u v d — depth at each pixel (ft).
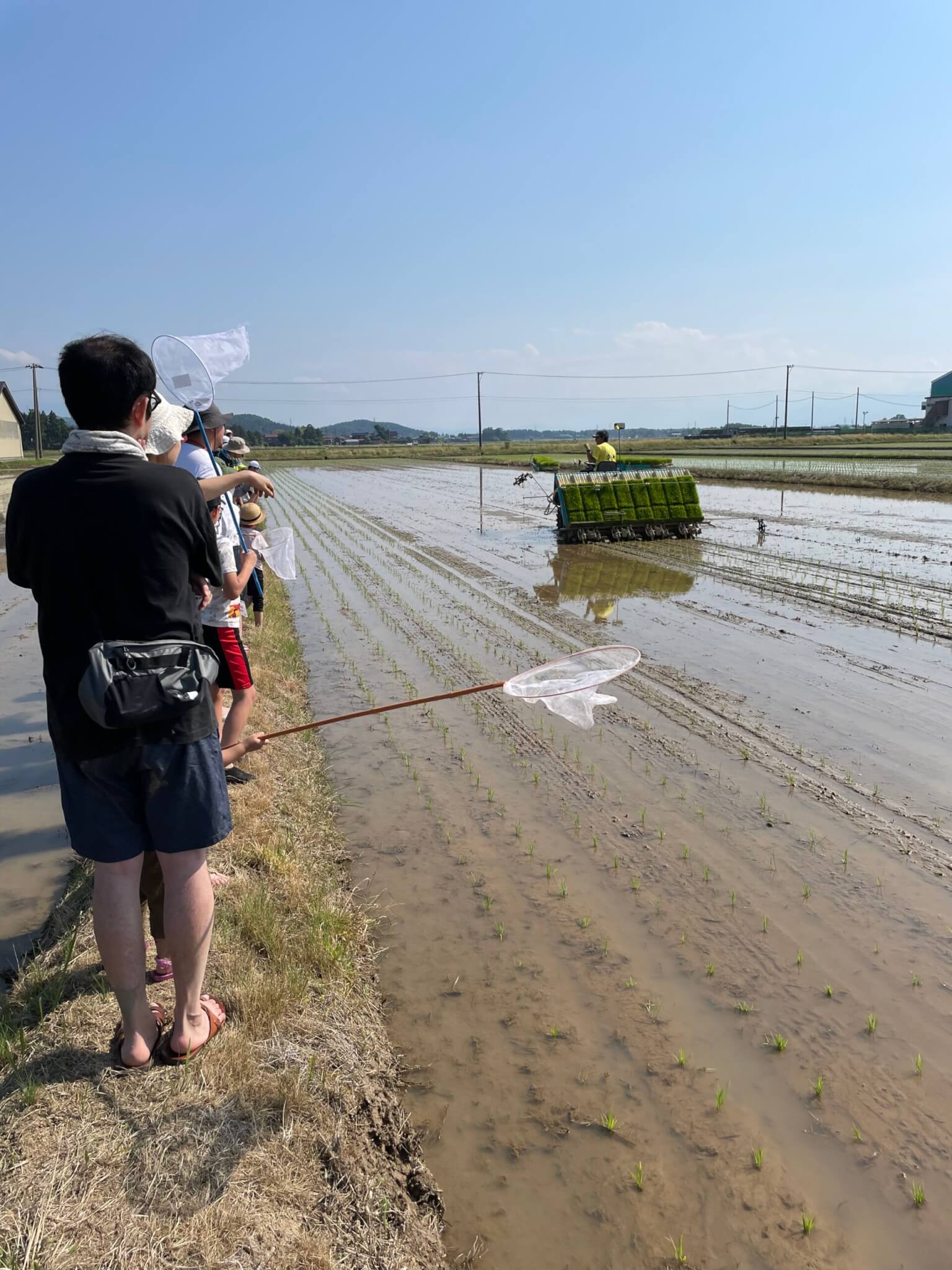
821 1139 11.01
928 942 14.83
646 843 18.39
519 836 18.81
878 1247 9.57
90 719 8.20
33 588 8.52
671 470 64.75
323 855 17.78
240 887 14.74
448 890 16.74
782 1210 10.04
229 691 25.59
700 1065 12.25
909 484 96.53
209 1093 9.75
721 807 19.90
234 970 12.34
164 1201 8.36
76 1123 9.04
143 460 8.59
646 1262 9.46
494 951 14.85
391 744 24.25
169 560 8.48
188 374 14.61
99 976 11.73
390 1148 10.62
